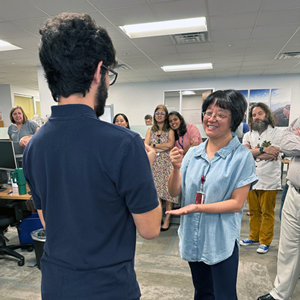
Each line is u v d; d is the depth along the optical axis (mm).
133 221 665
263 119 2209
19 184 2262
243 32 4297
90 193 566
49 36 538
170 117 2768
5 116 10055
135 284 667
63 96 583
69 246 598
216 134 1034
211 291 1194
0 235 2395
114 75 634
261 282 1871
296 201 1410
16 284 1949
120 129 582
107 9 3443
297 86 7820
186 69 7043
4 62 6270
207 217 1053
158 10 3492
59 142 583
